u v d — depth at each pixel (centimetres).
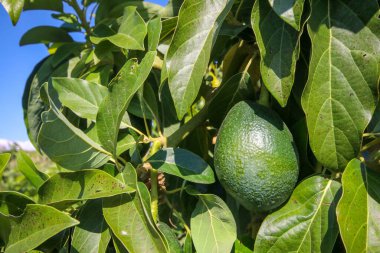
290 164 37
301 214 38
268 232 37
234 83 44
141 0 61
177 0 49
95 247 36
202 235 39
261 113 38
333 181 38
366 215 33
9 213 37
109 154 38
